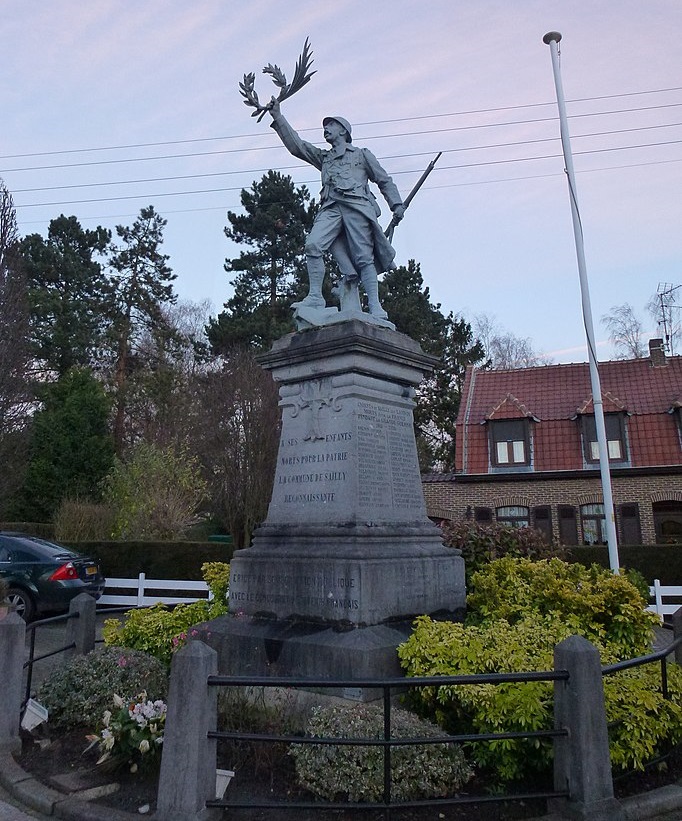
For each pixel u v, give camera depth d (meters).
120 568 17.34
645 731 4.77
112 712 5.62
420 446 36.88
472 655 5.25
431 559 6.69
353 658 5.43
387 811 4.17
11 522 22.75
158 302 40.62
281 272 34.31
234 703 5.73
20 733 5.95
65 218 38.44
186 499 22.53
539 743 4.56
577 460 25.52
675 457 24.53
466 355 36.97
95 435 25.34
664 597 16.98
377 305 7.81
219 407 27.33
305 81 8.03
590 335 15.94
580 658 4.30
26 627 6.18
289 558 6.45
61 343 32.94
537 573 7.33
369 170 8.02
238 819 4.21
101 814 4.29
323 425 6.92
